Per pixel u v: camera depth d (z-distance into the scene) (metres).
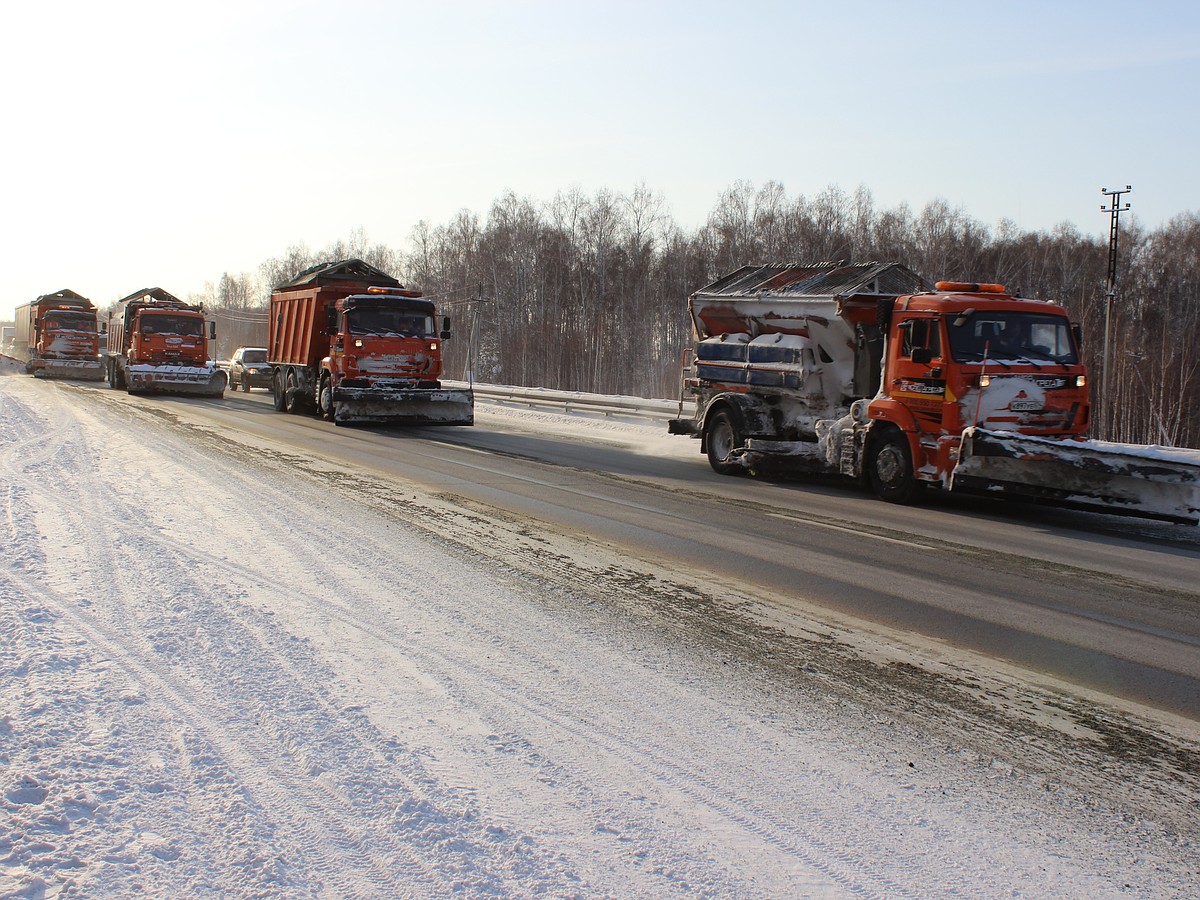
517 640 5.92
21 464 13.04
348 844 3.39
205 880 3.12
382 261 93.50
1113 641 6.25
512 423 24.75
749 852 3.46
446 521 10.02
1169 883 3.35
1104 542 9.98
